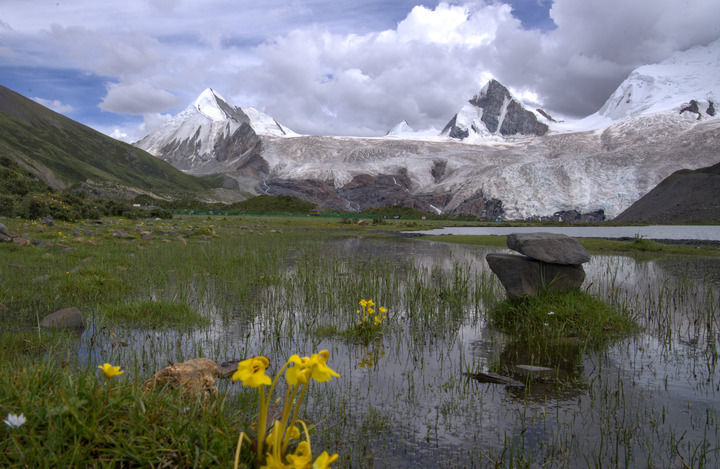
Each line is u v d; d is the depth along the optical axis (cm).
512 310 1004
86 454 268
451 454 430
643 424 500
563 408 540
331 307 1052
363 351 757
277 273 1556
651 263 2159
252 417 419
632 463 418
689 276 1683
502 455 430
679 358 735
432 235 4606
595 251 2831
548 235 1077
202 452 285
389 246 3100
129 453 274
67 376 353
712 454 434
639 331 905
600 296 1148
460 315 1035
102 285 1133
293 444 355
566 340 838
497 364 699
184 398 381
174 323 880
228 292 1208
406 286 1374
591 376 652
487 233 5284
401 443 448
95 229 2962
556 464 416
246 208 11131
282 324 909
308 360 250
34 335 731
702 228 7044
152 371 588
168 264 1636
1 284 1103
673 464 417
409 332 888
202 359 532
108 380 325
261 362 257
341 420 491
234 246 2525
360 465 404
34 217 3250
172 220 5575
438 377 636
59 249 1825
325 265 1812
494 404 548
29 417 278
